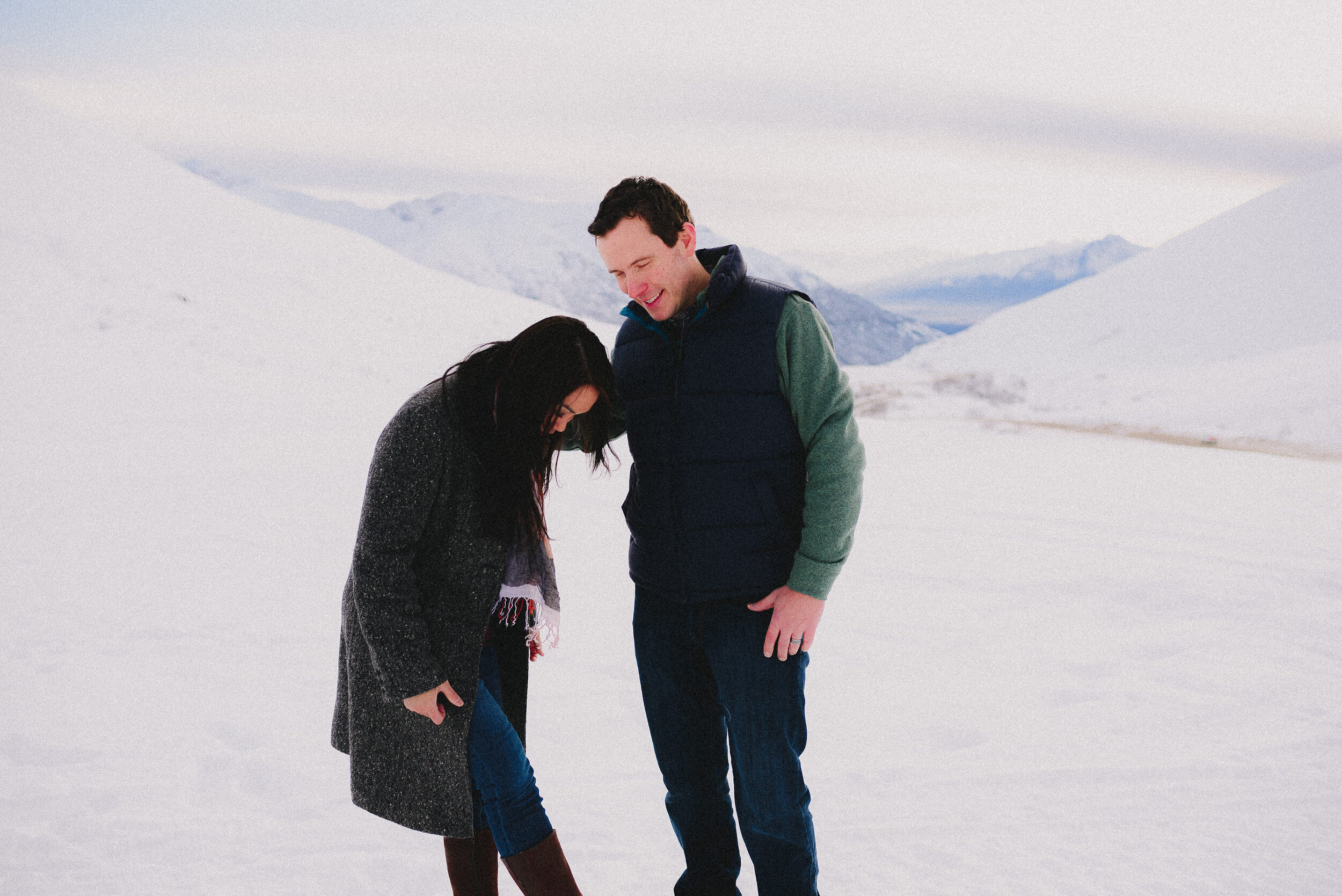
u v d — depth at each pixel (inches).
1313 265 3383.4
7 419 489.7
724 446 77.1
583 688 155.7
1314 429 803.4
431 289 1398.9
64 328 752.3
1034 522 320.5
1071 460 513.3
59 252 990.4
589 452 85.4
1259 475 467.2
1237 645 184.9
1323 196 3882.9
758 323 76.3
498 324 1279.5
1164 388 1059.3
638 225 75.3
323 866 96.3
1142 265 4082.2
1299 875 98.2
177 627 178.7
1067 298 4128.9
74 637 170.1
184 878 93.0
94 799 108.2
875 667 171.6
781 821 80.3
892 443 579.2
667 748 86.6
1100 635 193.3
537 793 80.3
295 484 351.6
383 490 72.6
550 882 77.6
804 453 78.3
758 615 78.5
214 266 1151.6
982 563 257.9
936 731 140.6
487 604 77.5
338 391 731.4
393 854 99.2
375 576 72.0
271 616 188.4
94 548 242.1
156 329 823.7
